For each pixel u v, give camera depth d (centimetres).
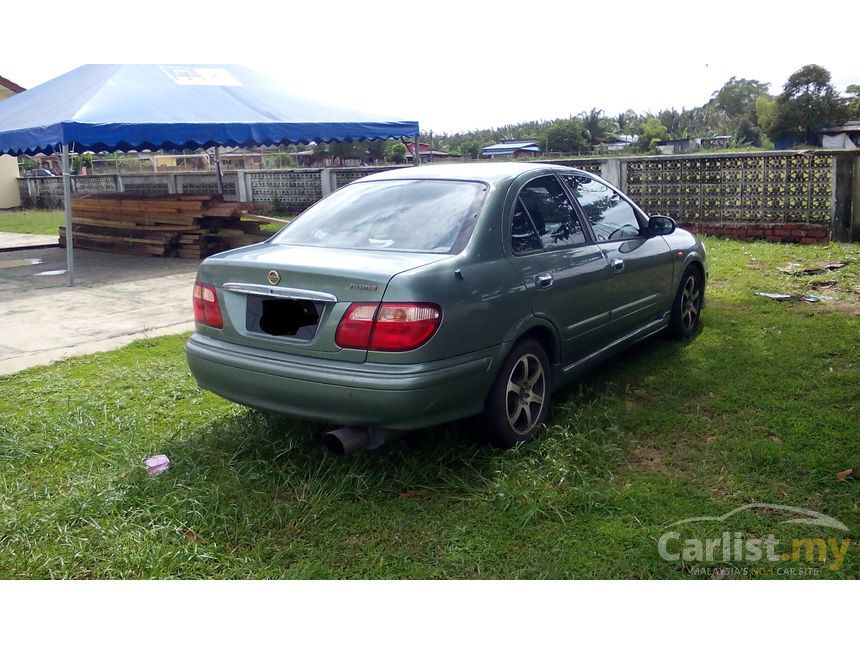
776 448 404
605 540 327
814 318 670
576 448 406
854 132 5972
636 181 1306
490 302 381
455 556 318
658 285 563
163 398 518
